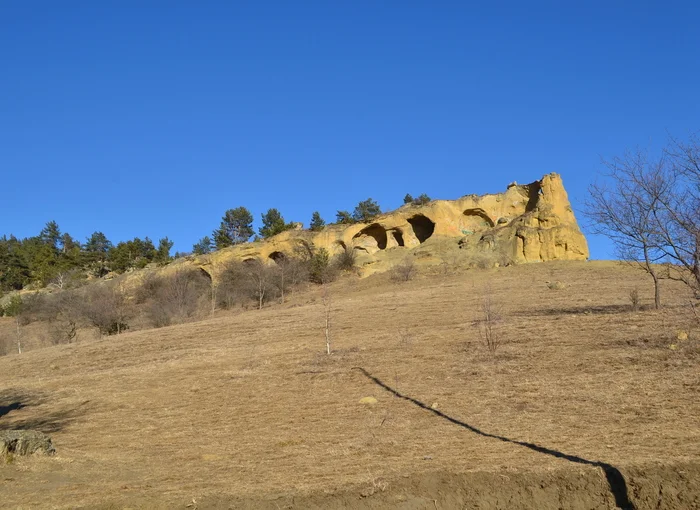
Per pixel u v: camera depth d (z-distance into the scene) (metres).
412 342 24.03
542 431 11.78
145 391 20.78
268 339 30.08
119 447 13.70
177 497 9.09
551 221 59.19
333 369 20.66
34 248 104.12
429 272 57.88
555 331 22.56
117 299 57.72
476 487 8.99
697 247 17.03
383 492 8.88
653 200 21.75
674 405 12.66
